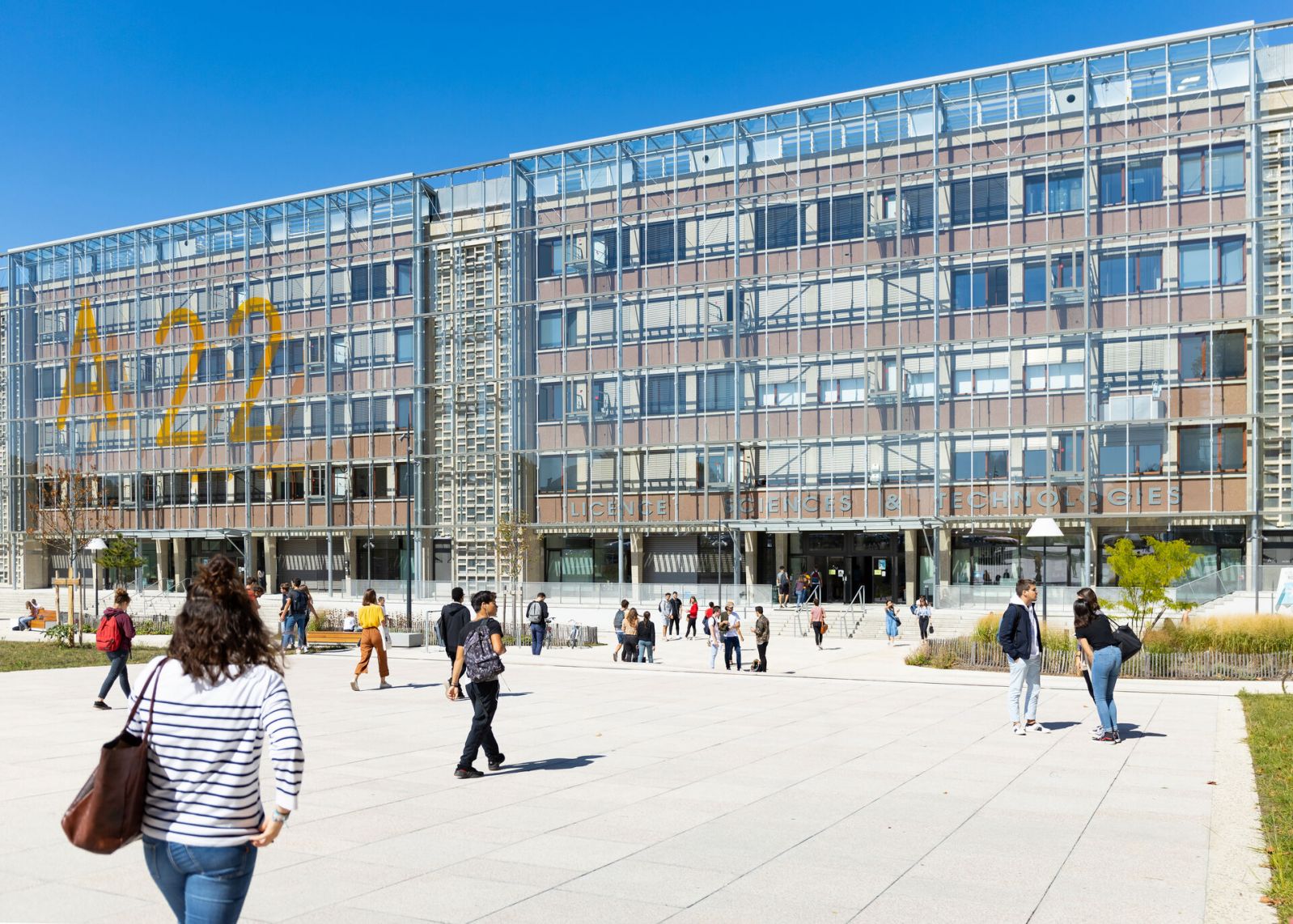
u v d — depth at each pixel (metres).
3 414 72.56
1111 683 13.96
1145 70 45.34
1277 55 43.88
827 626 40.62
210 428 65.44
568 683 23.06
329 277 62.22
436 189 60.69
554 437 56.06
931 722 16.00
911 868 7.66
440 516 59.16
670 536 54.09
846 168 50.62
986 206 47.72
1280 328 42.94
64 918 6.51
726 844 8.36
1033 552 46.72
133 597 63.53
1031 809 9.63
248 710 4.28
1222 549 43.84
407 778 11.23
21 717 16.27
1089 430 45.34
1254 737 13.80
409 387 59.84
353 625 44.00
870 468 49.12
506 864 7.77
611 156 55.59
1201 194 44.12
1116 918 6.52
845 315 50.12
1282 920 6.46
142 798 4.18
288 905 6.78
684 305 53.53
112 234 69.12
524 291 57.28
